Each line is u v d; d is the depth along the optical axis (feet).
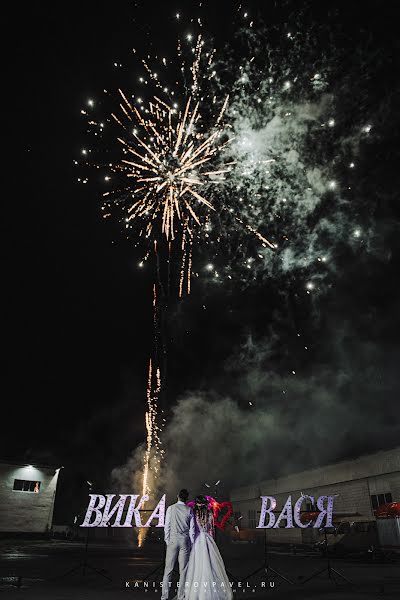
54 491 93.71
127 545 83.20
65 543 83.82
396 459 66.64
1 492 87.45
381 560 47.01
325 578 32.68
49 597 23.45
